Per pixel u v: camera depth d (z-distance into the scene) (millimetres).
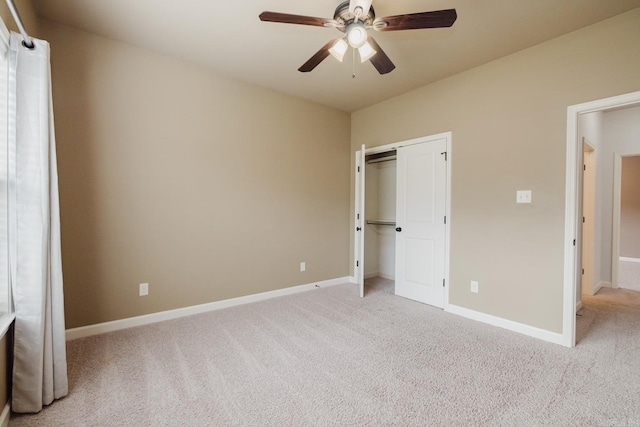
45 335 1671
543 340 2555
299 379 1952
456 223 3207
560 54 2486
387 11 2193
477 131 3029
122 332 2635
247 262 3496
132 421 1566
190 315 3076
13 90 1588
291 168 3863
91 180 2547
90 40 2518
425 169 3518
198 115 3096
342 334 2646
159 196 2885
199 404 1700
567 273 2459
